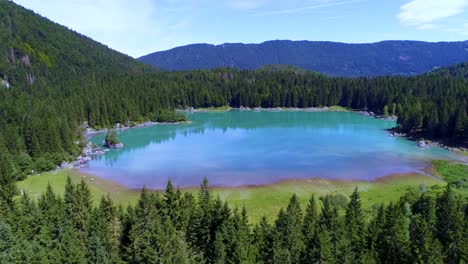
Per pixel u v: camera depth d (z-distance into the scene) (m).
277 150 133.88
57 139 120.56
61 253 44.03
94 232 50.19
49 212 52.44
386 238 47.28
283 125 194.50
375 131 173.00
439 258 42.75
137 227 50.50
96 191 91.88
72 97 185.62
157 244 43.75
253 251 46.41
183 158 124.81
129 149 141.38
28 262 42.47
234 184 95.44
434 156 124.56
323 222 52.72
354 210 56.38
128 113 197.12
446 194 56.97
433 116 151.12
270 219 71.88
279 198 84.25
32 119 128.25
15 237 45.88
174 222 55.66
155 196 63.41
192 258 46.19
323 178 99.69
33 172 105.31
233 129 184.50
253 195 86.81
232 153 130.50
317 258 43.19
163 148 142.00
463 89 199.62
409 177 100.69
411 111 168.25
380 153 128.25
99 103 187.75
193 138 162.25
